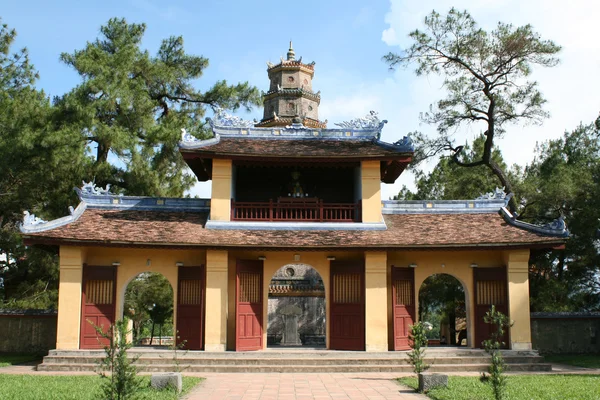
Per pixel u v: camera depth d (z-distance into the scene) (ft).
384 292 70.69
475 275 73.20
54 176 93.66
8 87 110.83
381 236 72.59
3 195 94.53
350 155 74.90
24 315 79.51
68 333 67.77
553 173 105.60
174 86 116.37
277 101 146.30
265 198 85.25
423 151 111.75
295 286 114.01
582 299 95.30
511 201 102.47
